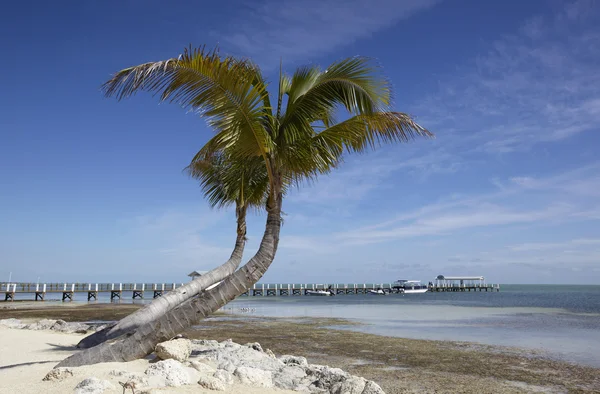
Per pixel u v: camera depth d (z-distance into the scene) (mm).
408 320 27750
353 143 9070
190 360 8156
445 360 13156
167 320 7699
